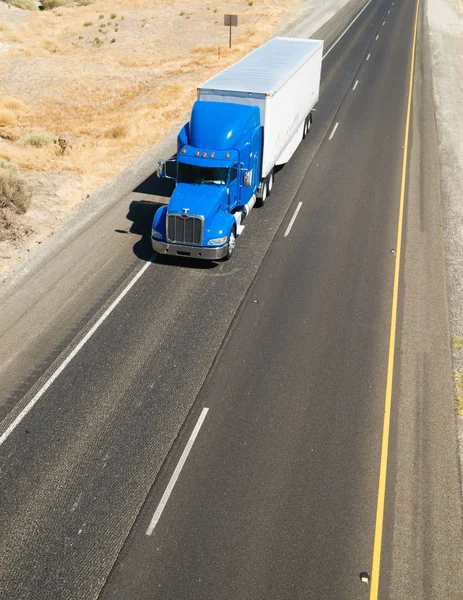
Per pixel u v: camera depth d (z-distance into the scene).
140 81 36.53
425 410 12.46
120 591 9.00
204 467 11.12
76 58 41.94
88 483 10.76
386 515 10.24
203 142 18.12
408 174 23.72
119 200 21.73
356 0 59.12
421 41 44.41
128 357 13.89
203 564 9.41
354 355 13.98
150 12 55.41
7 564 9.34
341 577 9.27
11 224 19.50
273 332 14.76
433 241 19.02
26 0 57.84
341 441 11.70
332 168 24.12
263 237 19.06
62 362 13.70
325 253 18.19
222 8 56.19
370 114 30.20
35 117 30.77
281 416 12.29
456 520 10.19
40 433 11.80
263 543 9.74
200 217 16.64
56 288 16.47
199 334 14.67
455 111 31.12
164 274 17.20
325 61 39.44
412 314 15.46
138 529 9.94
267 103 19.08
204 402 12.64
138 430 11.92
